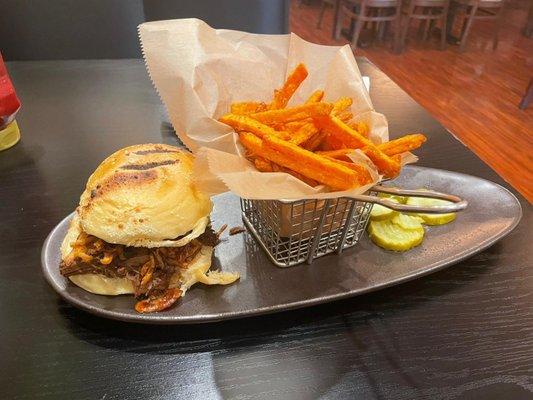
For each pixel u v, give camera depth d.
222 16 2.42
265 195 0.69
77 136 1.33
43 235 0.93
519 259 0.90
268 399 0.65
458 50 4.55
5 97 1.18
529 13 4.97
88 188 0.79
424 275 0.82
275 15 2.44
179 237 0.75
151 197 0.72
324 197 0.71
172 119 0.85
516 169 2.65
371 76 1.73
